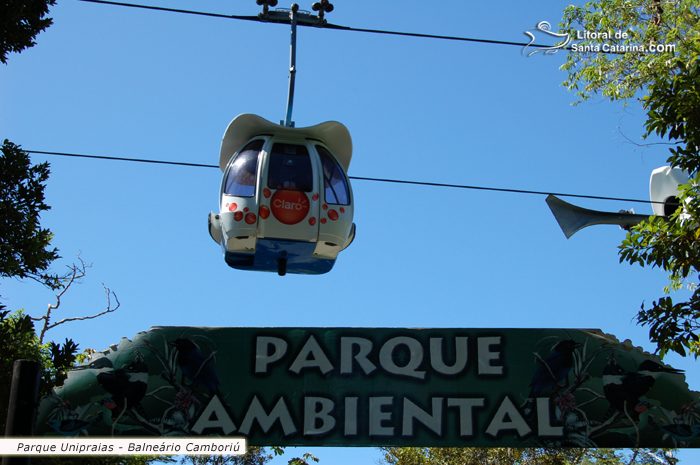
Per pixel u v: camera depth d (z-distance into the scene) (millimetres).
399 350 9805
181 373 9578
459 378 9711
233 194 10914
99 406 9375
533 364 9773
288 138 11492
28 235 11164
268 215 10742
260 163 11008
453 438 9469
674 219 9188
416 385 9656
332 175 11320
